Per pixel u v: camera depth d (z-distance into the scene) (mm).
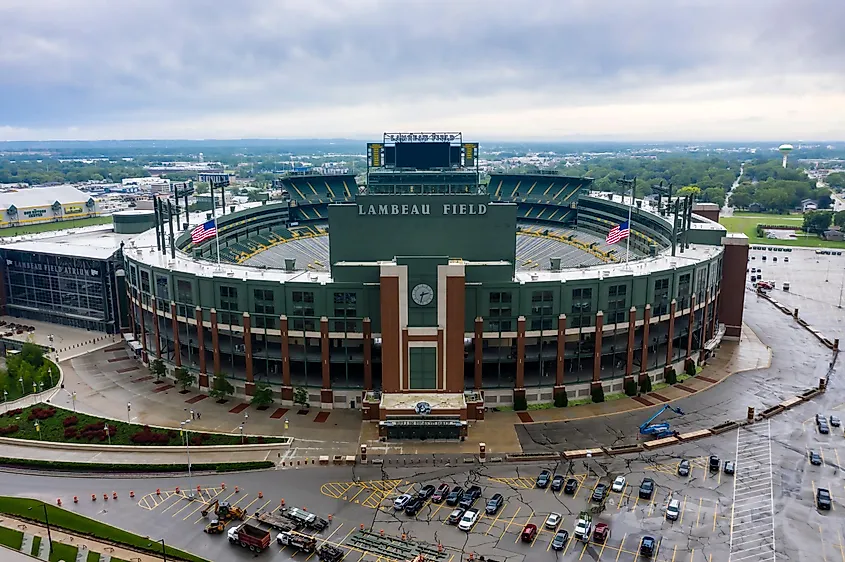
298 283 111625
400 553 74562
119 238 188625
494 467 94625
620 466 94688
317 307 112125
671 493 86875
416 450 99750
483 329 112062
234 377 119750
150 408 114875
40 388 122688
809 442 101750
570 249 190625
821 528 78625
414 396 107688
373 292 110812
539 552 74500
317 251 195625
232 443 100688
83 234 198375
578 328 114438
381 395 109938
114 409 114438
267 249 195000
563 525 79938
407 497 84750
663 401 117375
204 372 122312
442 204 117750
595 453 97750
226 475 92938
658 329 127500
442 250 119500
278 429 106688
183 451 99312
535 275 116938
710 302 138625
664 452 98750
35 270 168625
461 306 106000
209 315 118375
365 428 107125
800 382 127938
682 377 128875
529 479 91250
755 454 97875
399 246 119125
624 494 86812
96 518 82250
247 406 115750
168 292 123688
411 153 164500
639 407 114688
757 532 77875
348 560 73250
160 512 83688
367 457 97625
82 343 152500
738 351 147625
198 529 80000
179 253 144000
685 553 73938
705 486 88750
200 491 88812
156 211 139750
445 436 102938
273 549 76062
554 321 113188
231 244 193250
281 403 116500
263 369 122938
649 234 176375
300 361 115125
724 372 133125
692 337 134625
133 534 78688
